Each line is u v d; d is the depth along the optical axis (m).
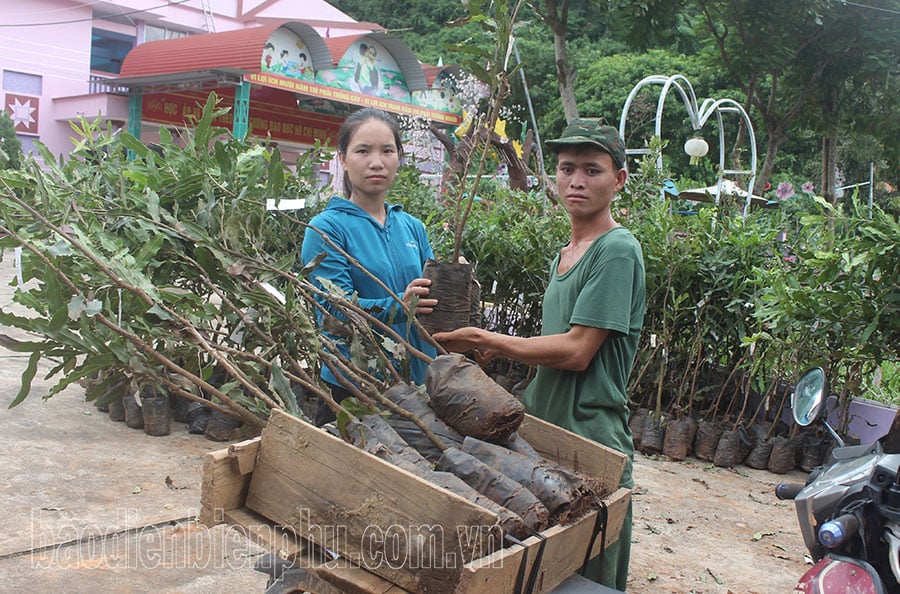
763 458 6.38
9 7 20.50
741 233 6.40
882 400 7.23
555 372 2.90
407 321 2.82
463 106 14.59
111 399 2.58
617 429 2.83
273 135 19.39
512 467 2.26
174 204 3.15
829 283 5.09
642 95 23.55
